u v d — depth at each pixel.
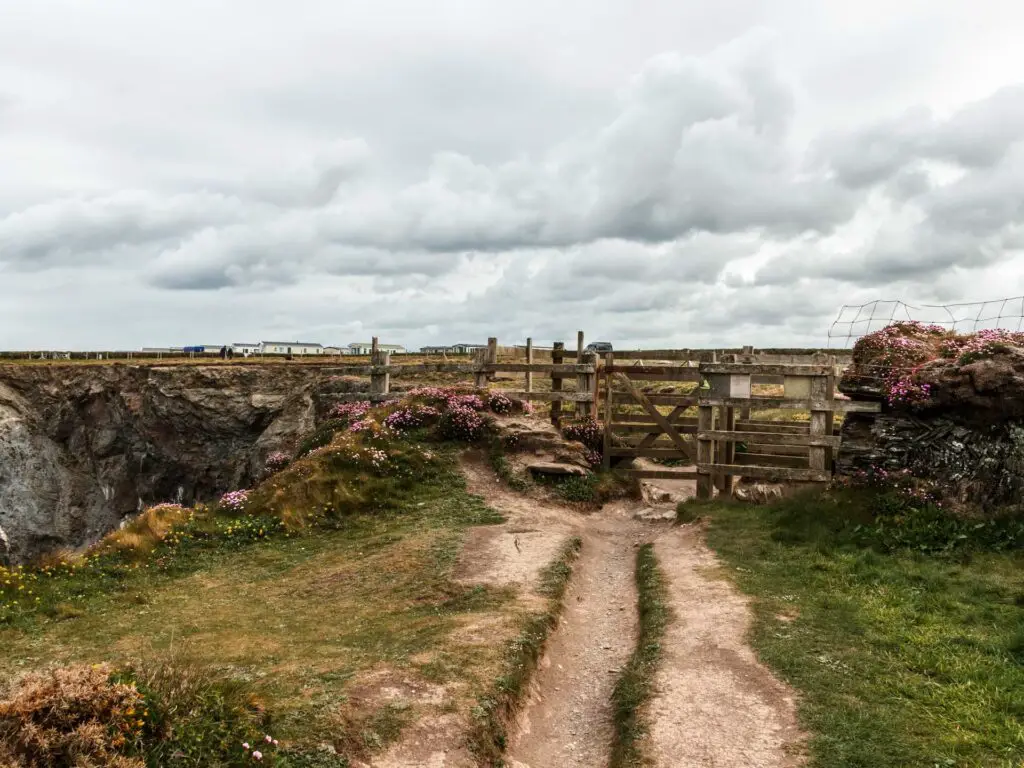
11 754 5.52
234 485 44.06
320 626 11.34
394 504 18.72
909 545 14.22
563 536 16.27
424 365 25.69
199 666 8.34
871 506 15.91
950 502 15.41
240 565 15.16
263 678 8.70
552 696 9.48
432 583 13.10
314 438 25.47
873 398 17.69
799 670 9.02
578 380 23.47
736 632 10.31
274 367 49.53
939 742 7.29
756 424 23.70
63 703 5.90
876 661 9.26
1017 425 15.28
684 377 21.73
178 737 6.35
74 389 53.97
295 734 7.13
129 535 16.00
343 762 6.82
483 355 24.83
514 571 13.61
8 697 6.35
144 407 49.69
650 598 12.29
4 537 50.34
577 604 12.85
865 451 17.28
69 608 12.36
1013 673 8.75
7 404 53.09
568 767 7.83
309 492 18.50
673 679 9.02
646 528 18.14
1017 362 15.40
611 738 8.23
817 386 18.17
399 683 8.53
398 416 22.92
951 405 16.16
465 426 22.44
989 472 15.31
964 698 8.20
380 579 13.58
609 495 20.41
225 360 70.00
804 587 12.30
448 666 9.09
